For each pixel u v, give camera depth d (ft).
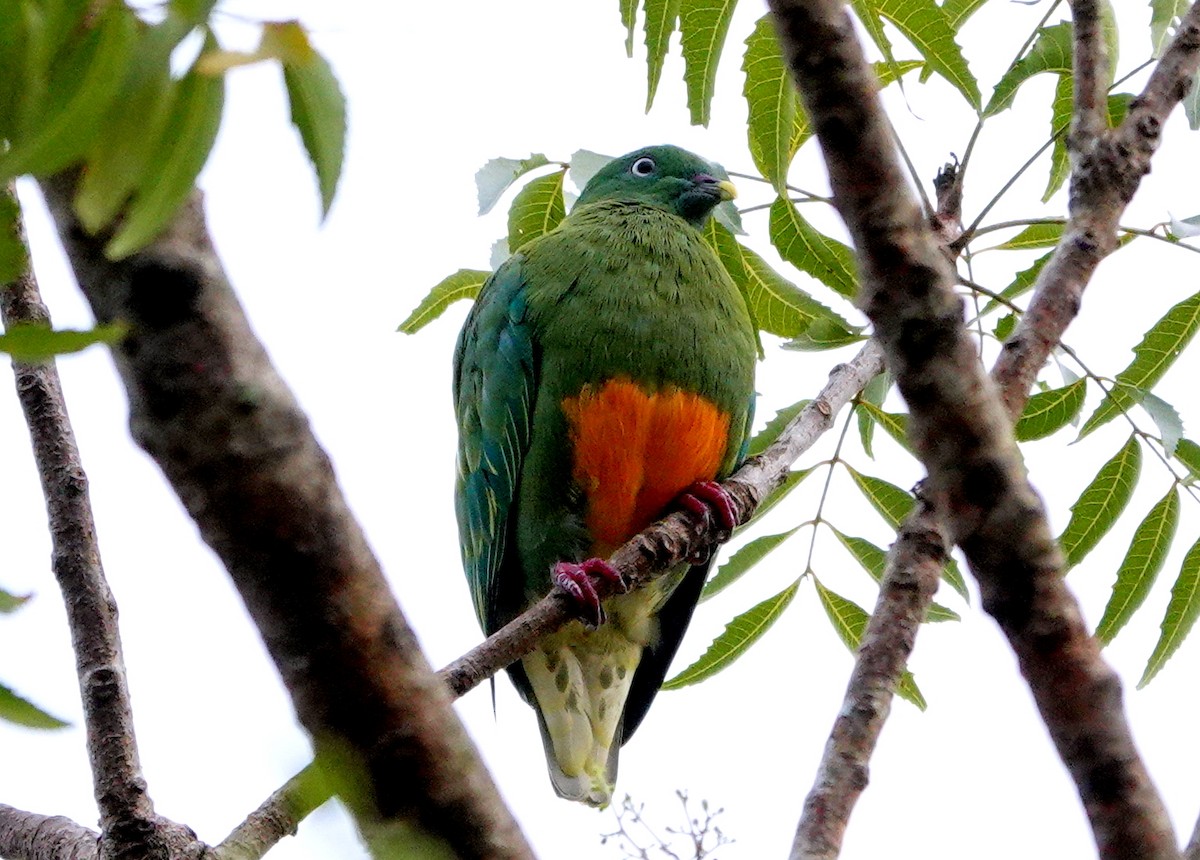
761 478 30.37
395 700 10.23
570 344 33.68
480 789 10.46
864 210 14.19
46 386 23.31
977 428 14.10
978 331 29.91
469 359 36.68
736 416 34.71
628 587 30.45
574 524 34.73
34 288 22.33
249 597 10.13
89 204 9.32
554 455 34.14
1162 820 13.65
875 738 20.42
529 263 35.09
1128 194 21.85
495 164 32.94
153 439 9.91
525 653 24.02
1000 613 14.19
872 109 14.07
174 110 9.34
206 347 9.84
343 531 10.16
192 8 9.30
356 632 10.14
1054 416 29.14
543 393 33.99
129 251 9.30
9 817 23.12
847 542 31.40
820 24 13.97
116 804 21.25
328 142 9.68
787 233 31.45
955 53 27.27
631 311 33.71
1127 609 27.89
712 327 34.06
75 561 22.59
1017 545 14.05
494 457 34.88
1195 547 26.35
